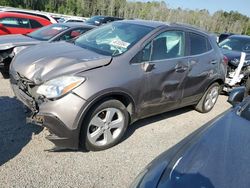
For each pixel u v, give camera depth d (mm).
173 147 2387
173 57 4508
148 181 1928
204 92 5504
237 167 2004
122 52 3910
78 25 7984
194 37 5023
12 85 4105
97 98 3457
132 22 4746
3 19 9297
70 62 3600
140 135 4477
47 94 3357
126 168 3590
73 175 3318
